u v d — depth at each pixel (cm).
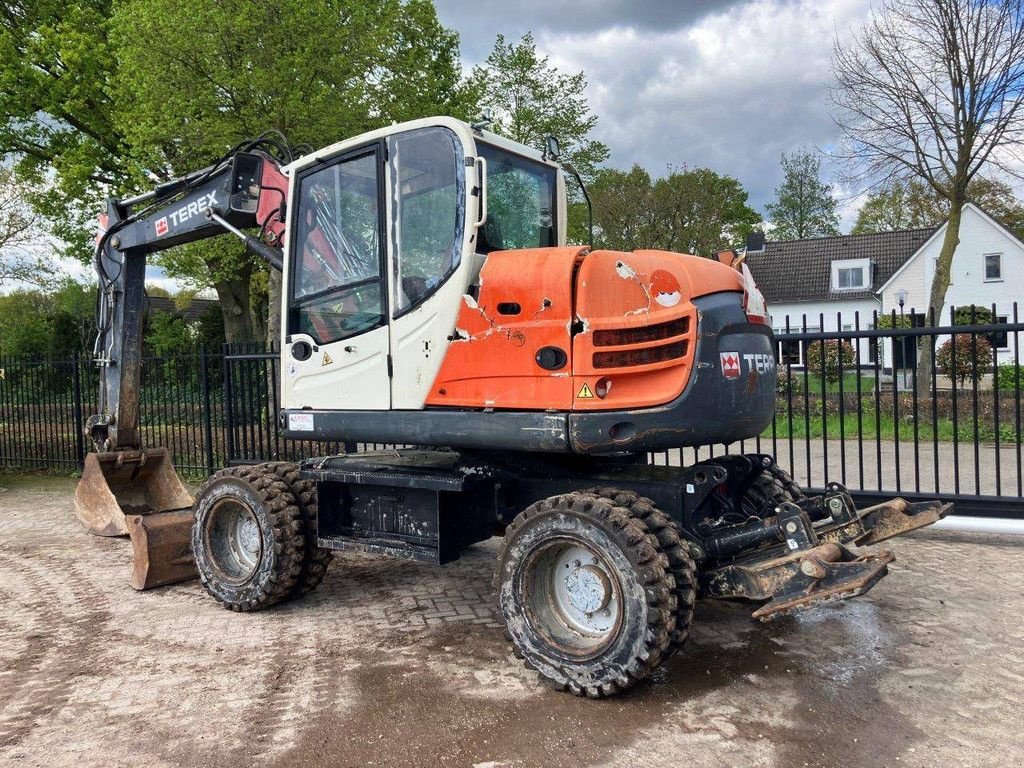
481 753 312
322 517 483
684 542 363
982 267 3006
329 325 471
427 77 1230
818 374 1248
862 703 347
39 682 397
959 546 604
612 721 336
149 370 1084
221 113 1052
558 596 382
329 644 442
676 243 2945
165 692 379
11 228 2402
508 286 394
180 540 570
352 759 310
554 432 378
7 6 1795
